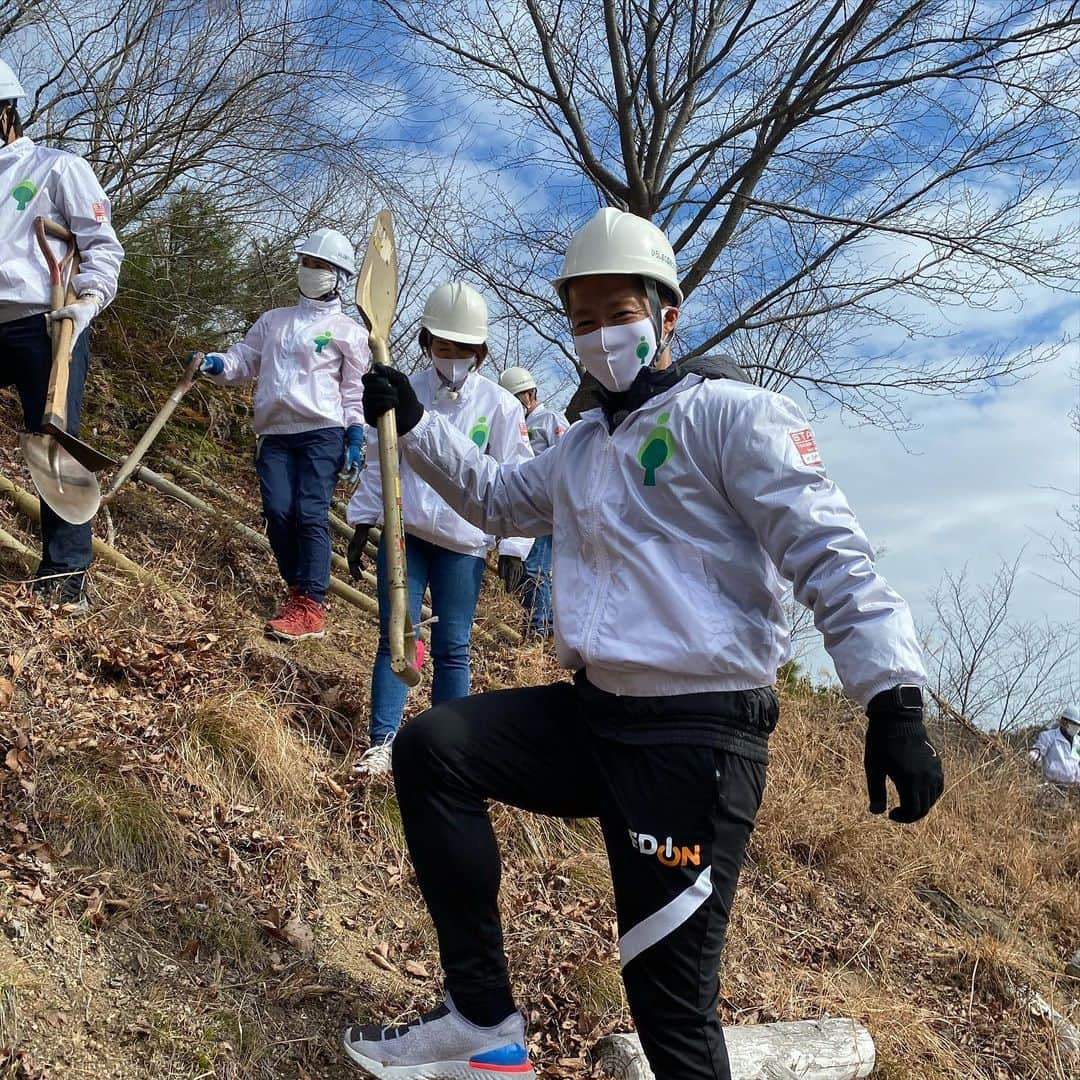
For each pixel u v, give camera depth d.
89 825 3.14
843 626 2.13
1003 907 6.29
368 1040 2.65
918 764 2.04
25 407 4.27
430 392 4.25
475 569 4.11
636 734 2.33
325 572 5.20
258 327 5.39
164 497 6.38
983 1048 4.69
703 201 9.93
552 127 10.11
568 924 3.88
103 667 4.00
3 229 4.16
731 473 2.27
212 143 7.54
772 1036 3.71
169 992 2.83
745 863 5.11
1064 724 10.74
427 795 2.54
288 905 3.31
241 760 3.75
